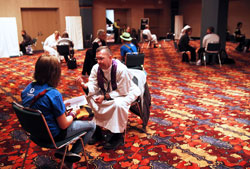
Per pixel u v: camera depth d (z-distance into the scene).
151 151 2.91
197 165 2.61
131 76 2.89
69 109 2.37
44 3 13.69
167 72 7.29
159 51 12.19
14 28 11.15
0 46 10.82
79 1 14.76
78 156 2.31
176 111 4.14
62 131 2.17
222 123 3.63
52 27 14.48
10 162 2.73
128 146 3.04
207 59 8.48
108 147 2.97
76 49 13.66
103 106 2.83
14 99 5.03
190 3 19.19
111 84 2.81
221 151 2.88
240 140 3.12
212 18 8.24
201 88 5.50
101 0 16.23
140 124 3.66
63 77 6.88
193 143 3.07
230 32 17.38
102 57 2.66
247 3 16.06
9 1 12.61
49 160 2.78
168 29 20.05
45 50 8.66
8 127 3.65
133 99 2.93
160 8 19.19
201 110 4.16
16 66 8.78
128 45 4.93
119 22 17.53
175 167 2.58
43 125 1.98
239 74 6.81
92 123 2.50
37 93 2.02
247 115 3.91
